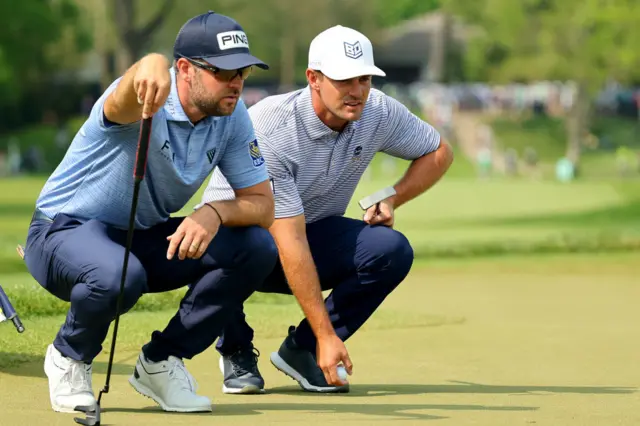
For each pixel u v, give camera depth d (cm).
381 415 1492
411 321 2694
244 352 1739
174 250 1416
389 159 16375
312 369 1753
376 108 1772
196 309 1490
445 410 1542
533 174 16550
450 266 4775
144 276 1395
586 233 6775
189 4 15862
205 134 1431
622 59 16500
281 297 2939
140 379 1516
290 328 1791
